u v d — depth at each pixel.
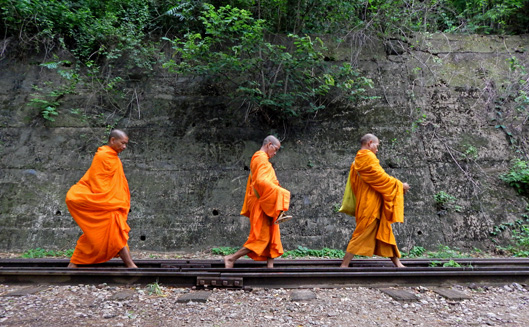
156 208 6.60
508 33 8.93
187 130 7.21
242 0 7.50
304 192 6.77
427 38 8.17
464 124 7.43
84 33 7.71
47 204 6.54
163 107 7.39
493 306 3.28
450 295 3.50
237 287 3.71
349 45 7.94
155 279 3.83
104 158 4.31
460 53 8.10
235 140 7.16
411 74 7.81
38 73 7.53
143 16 7.79
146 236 6.40
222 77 7.50
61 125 7.16
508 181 6.90
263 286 3.81
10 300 3.28
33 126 7.13
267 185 4.17
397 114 7.43
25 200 6.55
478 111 7.56
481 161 7.12
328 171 6.95
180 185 6.78
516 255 6.11
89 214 4.18
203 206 6.64
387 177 4.37
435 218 6.59
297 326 2.77
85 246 4.27
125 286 3.78
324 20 8.28
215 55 6.72
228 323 2.81
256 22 6.45
